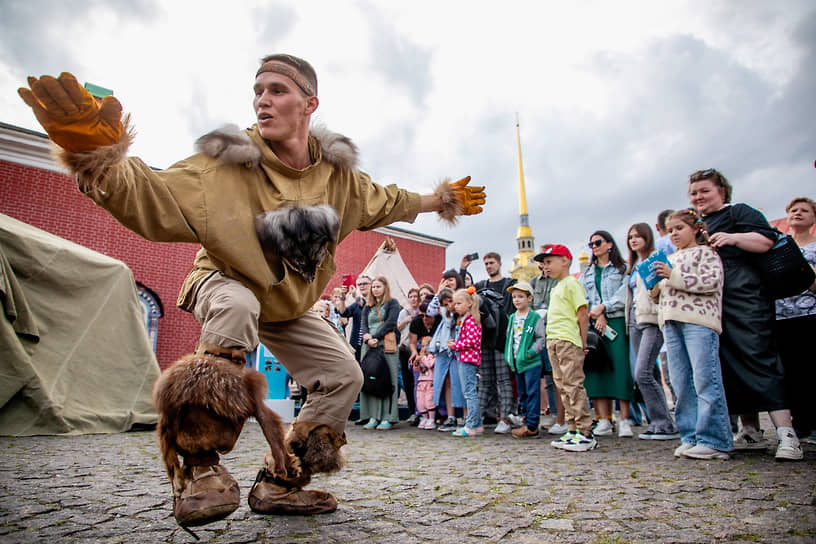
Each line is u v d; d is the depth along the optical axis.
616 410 7.90
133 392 5.79
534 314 5.27
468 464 3.39
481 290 6.36
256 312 1.62
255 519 1.95
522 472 3.06
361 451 4.13
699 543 1.66
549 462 3.45
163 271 13.41
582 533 1.78
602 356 4.99
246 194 1.70
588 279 5.43
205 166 1.64
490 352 6.27
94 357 5.63
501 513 2.06
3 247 5.16
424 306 6.68
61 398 5.20
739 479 2.70
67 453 3.84
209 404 1.39
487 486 2.63
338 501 2.28
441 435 5.49
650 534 1.76
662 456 3.60
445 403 6.35
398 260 9.91
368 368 6.29
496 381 6.18
